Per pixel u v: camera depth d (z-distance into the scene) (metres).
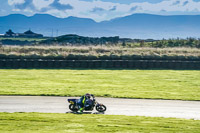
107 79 58.84
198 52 97.38
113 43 124.50
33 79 57.16
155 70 78.56
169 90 47.16
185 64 83.62
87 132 22.02
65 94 42.09
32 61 81.19
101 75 65.31
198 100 40.16
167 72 74.00
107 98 40.38
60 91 44.38
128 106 35.72
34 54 84.75
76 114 30.41
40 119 26.67
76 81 55.28
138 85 51.69
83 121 26.23
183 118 29.44
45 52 94.62
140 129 23.47
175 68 83.44
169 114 32.06
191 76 65.81
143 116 29.84
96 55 85.88
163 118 28.89
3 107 33.88
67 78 59.41
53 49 98.38
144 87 49.59
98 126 24.22
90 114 30.59
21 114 29.27
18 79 56.84
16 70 74.12
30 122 25.34
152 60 84.50
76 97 40.62
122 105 36.22
